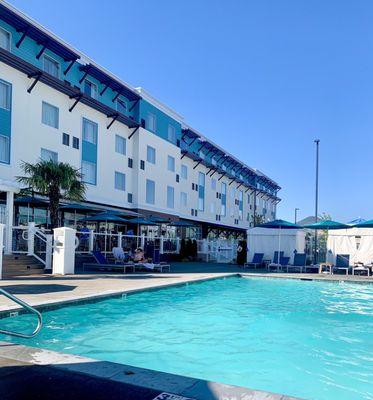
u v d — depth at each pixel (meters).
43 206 23.80
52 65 24.95
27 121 22.42
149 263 20.39
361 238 25.48
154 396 3.76
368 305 12.89
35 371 4.38
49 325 8.55
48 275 15.77
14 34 22.31
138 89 32.88
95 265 19.27
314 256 29.33
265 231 28.03
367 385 5.83
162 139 35.38
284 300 13.61
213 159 47.47
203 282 16.64
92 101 26.70
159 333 8.48
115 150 30.03
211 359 6.89
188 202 41.25
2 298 9.36
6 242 17.75
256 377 6.11
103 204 28.25
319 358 7.08
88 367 4.53
